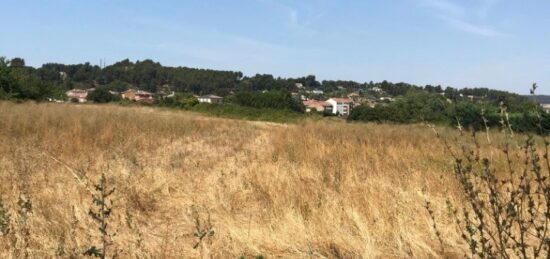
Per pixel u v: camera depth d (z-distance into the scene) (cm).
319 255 420
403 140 1293
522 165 524
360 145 1179
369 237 438
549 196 261
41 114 1443
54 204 509
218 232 462
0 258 361
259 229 468
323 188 617
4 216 403
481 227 270
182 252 409
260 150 1196
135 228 449
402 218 491
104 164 802
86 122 1395
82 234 428
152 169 778
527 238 413
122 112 1869
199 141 1429
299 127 1784
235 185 664
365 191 588
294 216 491
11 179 607
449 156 805
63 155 895
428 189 607
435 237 454
